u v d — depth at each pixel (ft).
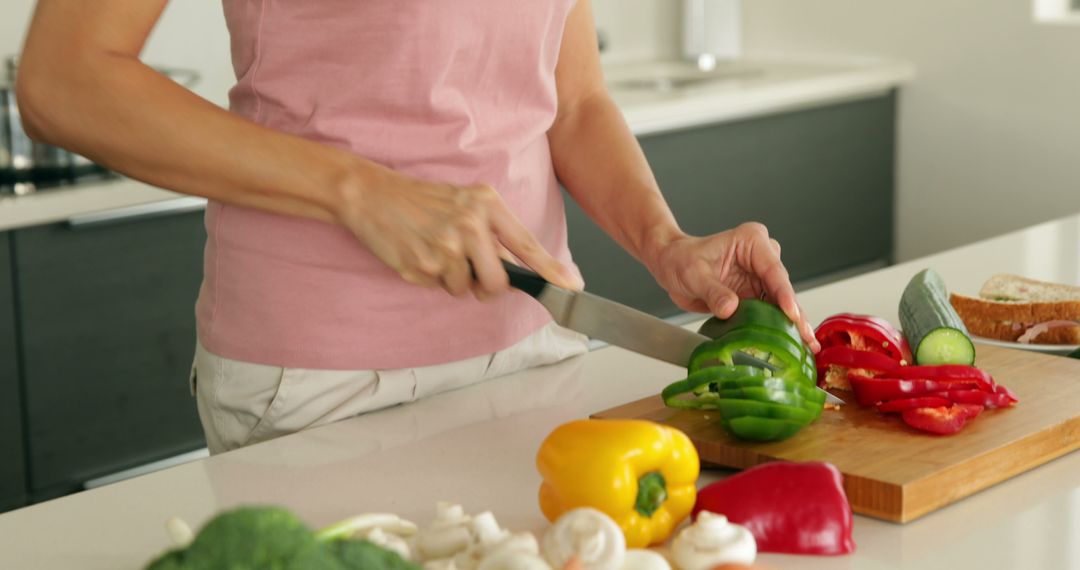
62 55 3.47
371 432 3.64
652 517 2.75
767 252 3.69
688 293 3.86
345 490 3.21
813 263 10.66
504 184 4.10
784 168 10.21
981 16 10.39
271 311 3.91
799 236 10.47
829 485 2.79
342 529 2.64
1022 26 10.18
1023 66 10.23
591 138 4.39
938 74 10.73
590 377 4.13
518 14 3.93
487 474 3.30
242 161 3.46
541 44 4.05
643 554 2.50
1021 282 4.62
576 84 4.47
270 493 3.20
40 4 3.54
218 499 3.18
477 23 3.87
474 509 3.07
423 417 3.77
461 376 4.07
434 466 3.36
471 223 3.39
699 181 9.56
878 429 3.32
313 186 3.46
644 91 9.86
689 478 2.77
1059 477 3.22
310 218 3.61
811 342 3.57
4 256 6.63
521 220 4.20
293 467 3.38
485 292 3.53
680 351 3.57
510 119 4.10
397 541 2.56
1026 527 2.91
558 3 4.06
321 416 3.95
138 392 7.30
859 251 11.05
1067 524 2.92
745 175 9.90
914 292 3.86
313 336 3.90
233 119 3.51
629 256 9.33
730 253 3.75
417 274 3.51
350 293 3.88
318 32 3.79
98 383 7.13
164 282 7.29
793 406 3.17
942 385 3.41
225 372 4.03
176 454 7.57
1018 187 10.46
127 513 3.10
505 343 4.12
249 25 3.84
